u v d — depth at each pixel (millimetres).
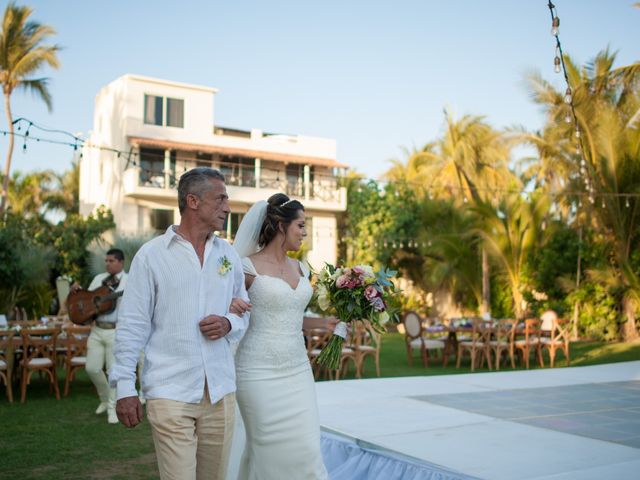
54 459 4707
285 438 2982
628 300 15867
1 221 18219
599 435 4402
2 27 21984
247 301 2793
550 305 16938
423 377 7242
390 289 3486
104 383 6266
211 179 2607
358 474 3822
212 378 2521
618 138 15094
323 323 3441
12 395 7430
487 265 18625
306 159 24500
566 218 18203
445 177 23984
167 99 22766
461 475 3373
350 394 5988
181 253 2555
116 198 22406
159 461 2477
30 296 15508
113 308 6125
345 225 26078
